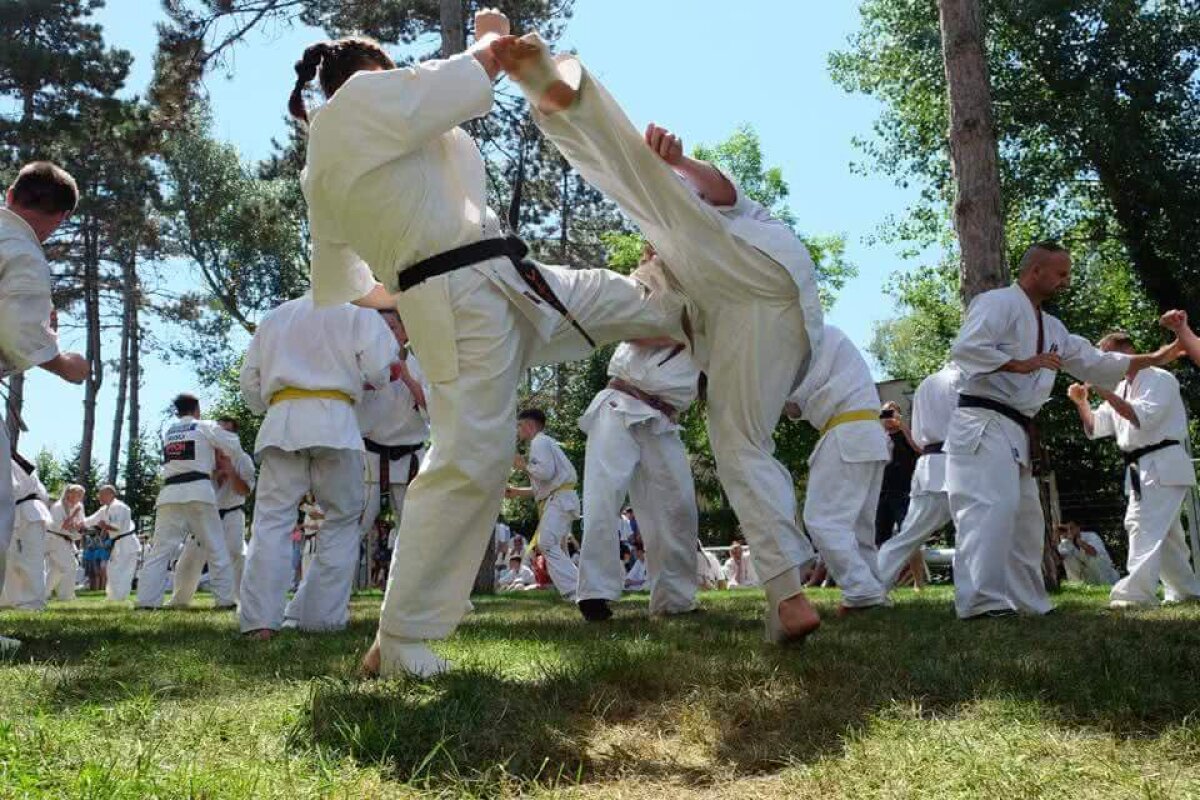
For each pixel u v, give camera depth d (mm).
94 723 2766
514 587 20969
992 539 5793
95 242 33219
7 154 24391
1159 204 21578
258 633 5680
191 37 16109
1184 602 7551
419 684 3176
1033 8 21328
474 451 3492
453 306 3502
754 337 3877
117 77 24969
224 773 2229
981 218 10422
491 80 3576
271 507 5914
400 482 7977
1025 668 3189
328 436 5902
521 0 18031
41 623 7129
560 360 3875
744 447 3986
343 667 3812
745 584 20156
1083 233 23844
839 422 6945
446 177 3621
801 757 2537
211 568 10852
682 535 6922
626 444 6777
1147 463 7547
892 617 6043
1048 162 22641
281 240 28812
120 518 14977
